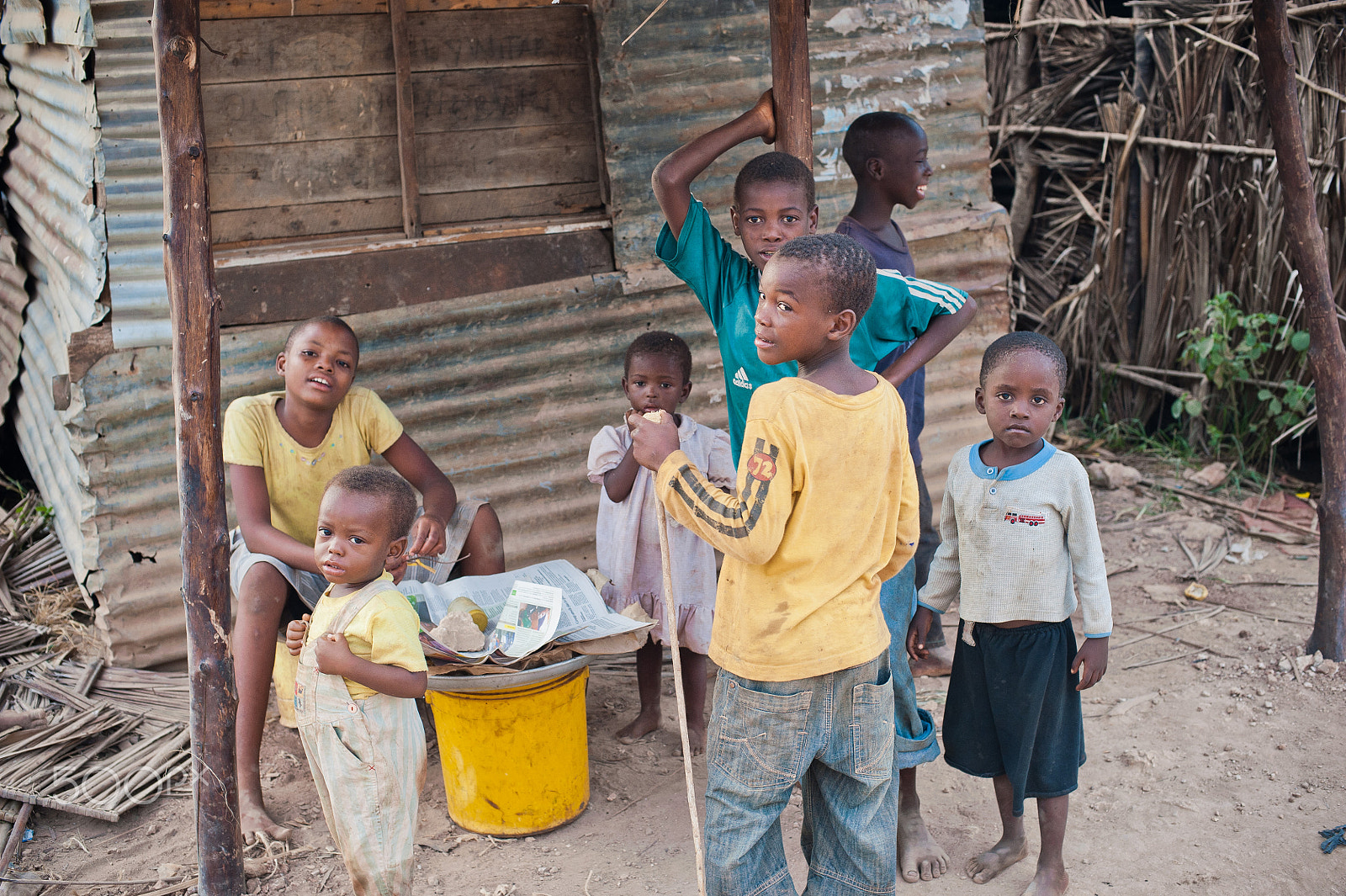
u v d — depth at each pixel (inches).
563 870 115.6
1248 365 238.1
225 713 105.2
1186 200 242.4
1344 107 216.2
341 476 98.8
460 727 118.5
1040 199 270.2
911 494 90.4
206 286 101.1
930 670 159.9
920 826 116.0
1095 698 150.8
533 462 172.7
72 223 157.1
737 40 170.6
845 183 183.9
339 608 99.3
